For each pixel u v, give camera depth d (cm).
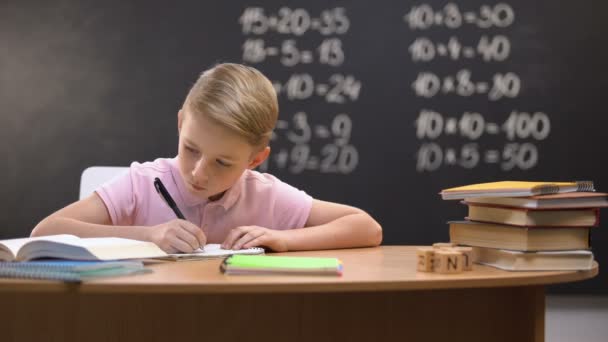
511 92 336
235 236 140
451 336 128
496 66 336
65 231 139
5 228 321
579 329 327
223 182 142
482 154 335
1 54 323
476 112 335
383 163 333
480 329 128
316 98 331
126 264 100
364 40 332
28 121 323
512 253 113
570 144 338
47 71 324
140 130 326
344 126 332
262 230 142
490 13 335
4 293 116
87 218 153
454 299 128
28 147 322
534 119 336
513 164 336
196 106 133
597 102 338
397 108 333
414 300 126
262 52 330
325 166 331
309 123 331
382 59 333
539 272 112
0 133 322
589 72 338
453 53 334
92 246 112
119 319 117
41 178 322
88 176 195
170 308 118
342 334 124
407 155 334
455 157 334
